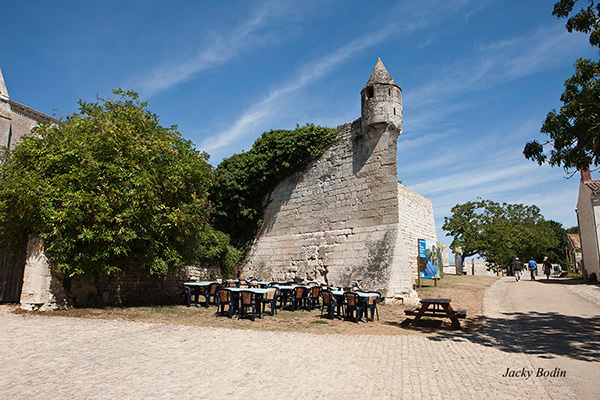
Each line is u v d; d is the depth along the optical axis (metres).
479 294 16.16
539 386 5.08
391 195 14.98
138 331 8.40
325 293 11.00
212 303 14.07
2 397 4.44
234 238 21.42
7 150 12.71
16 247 12.36
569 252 40.19
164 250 12.88
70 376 5.25
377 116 15.55
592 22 8.57
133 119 12.95
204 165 14.32
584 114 8.48
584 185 23.09
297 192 18.92
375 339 7.99
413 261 22.53
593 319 10.23
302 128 19.09
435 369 5.84
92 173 10.98
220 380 5.17
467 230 35.59
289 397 4.60
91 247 11.37
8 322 9.28
